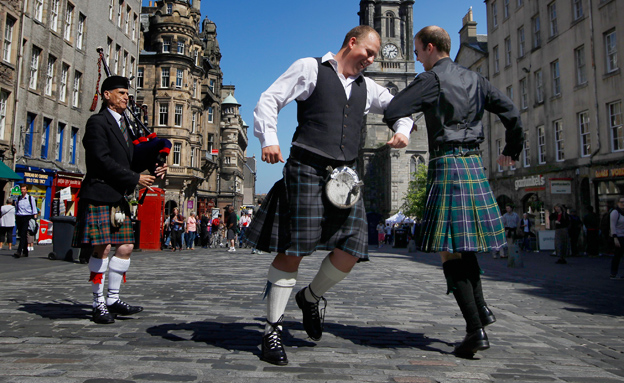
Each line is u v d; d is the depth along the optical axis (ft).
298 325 12.69
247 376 8.06
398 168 217.15
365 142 238.68
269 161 9.00
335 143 9.27
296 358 9.35
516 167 89.30
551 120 77.25
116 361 8.84
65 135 78.89
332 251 9.97
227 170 241.96
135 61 106.22
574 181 70.38
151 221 64.23
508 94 93.09
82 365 8.54
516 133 10.94
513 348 10.93
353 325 13.05
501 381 8.23
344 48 9.75
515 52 89.76
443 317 14.73
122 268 13.57
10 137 64.03
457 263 10.03
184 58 134.92
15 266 30.94
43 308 14.82
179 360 8.98
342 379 8.04
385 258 53.21
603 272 35.60
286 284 9.25
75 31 81.30
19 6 65.26
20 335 10.98
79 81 83.71
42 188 70.74
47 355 9.22
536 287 25.13
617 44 62.03
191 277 26.32
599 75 65.31
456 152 10.26
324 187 9.16
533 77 83.10
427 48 11.06
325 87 9.34
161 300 17.06
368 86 10.44
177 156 133.90
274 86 9.30
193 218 75.82
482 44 112.37
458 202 10.05
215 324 12.56
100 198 12.76
